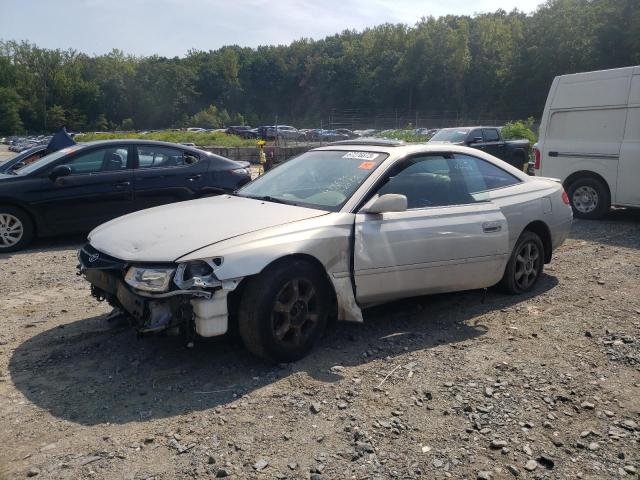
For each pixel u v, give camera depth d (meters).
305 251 3.74
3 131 95.25
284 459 2.77
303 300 3.83
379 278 4.14
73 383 3.58
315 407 3.23
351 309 4.01
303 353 3.89
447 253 4.47
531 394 3.45
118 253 3.67
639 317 4.77
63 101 110.44
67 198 7.73
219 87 125.88
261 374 3.67
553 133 9.94
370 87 104.75
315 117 109.88
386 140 5.06
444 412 3.22
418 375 3.67
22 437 2.97
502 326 4.59
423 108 95.19
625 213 10.43
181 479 2.62
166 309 3.47
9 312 4.94
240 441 2.91
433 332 4.45
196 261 3.45
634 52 63.59
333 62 117.25
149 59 123.75
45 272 6.38
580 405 3.33
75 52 119.12
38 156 10.60
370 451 2.84
